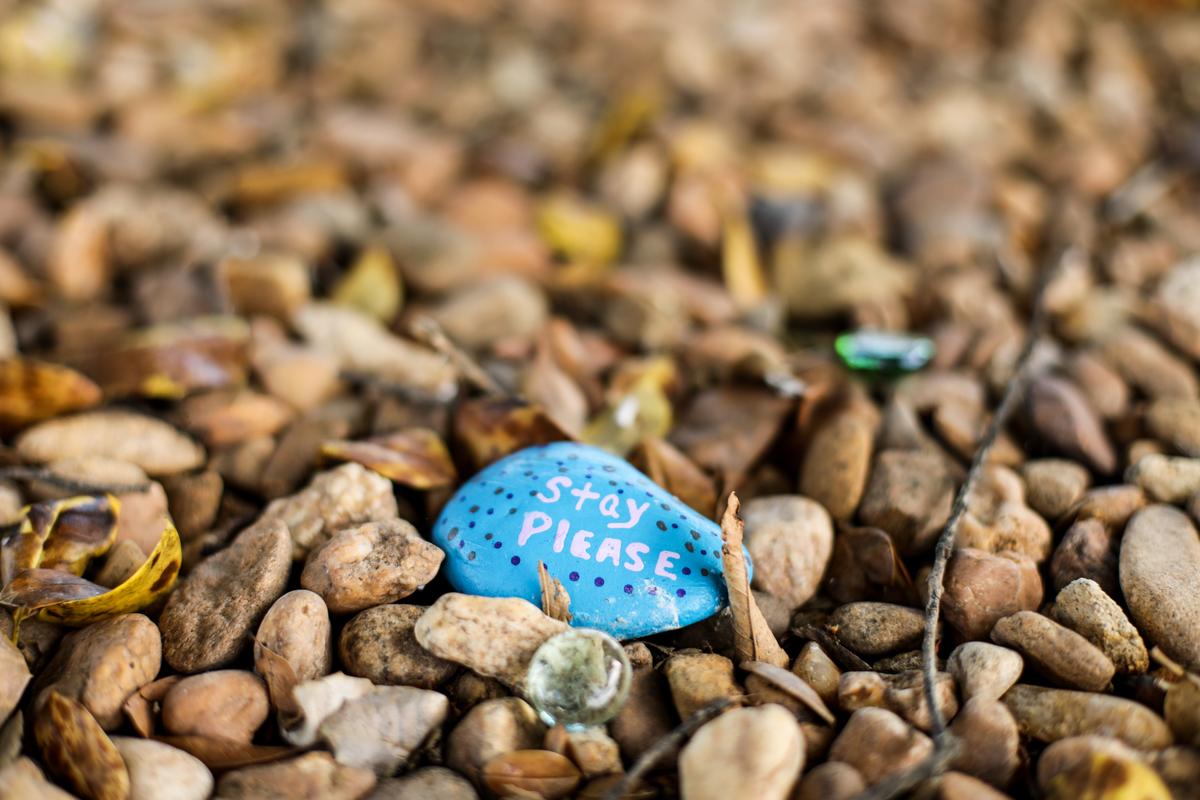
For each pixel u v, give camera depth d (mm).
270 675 265
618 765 257
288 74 546
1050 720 262
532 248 401
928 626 268
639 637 277
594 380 350
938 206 422
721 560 278
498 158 449
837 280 386
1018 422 332
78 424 312
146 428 315
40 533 281
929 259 406
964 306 374
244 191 419
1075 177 443
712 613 276
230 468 315
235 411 325
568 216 414
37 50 486
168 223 396
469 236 398
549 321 366
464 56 568
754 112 503
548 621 267
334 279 395
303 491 297
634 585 272
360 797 253
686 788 248
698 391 349
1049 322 375
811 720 262
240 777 254
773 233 414
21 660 264
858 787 248
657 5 618
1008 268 395
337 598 276
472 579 278
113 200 399
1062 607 279
